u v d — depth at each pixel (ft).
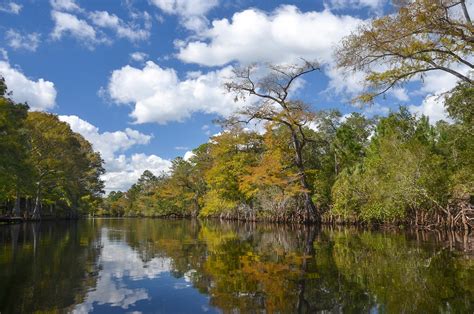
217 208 191.52
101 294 31.14
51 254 54.29
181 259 50.26
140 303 28.53
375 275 37.68
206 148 235.81
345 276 37.45
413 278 35.96
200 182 245.24
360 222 122.42
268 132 135.13
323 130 165.89
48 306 27.61
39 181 157.58
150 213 315.37
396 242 67.62
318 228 117.60
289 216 148.25
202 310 26.81
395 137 109.91
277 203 147.64
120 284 34.91
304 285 33.78
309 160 148.46
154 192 313.12
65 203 206.80
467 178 85.40
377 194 104.22
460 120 84.94
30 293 31.14
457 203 92.43
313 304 27.86
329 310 26.43
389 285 33.30
